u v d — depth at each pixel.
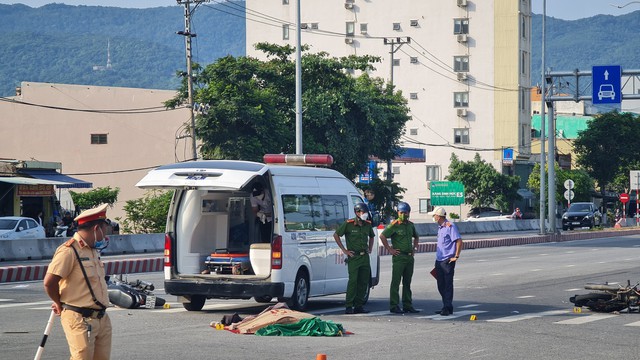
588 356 15.84
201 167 20.98
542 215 67.62
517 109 123.38
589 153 122.31
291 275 21.36
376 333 18.44
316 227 22.59
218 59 66.50
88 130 85.00
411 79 128.62
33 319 20.42
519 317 21.42
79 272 10.92
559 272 35.72
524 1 125.88
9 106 85.06
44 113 85.12
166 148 84.62
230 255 21.62
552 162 67.19
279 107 68.94
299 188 22.12
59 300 10.93
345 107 69.62
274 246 21.00
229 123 62.75
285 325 18.20
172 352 15.84
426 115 127.50
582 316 21.69
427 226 74.81
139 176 84.81
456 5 126.06
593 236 72.69
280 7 135.75
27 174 66.31
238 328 18.44
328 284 22.95
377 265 24.64
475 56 125.19
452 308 21.92
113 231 52.88
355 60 73.06
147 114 84.81
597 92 62.34
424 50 127.88
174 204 21.84
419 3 128.38
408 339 17.62
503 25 123.88
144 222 61.34
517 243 61.84
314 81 71.38
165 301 23.42
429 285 29.84
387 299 25.62
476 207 111.81
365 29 131.50
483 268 38.03
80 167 85.00
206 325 19.42
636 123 121.94
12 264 39.41
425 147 127.25
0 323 19.72
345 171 71.06
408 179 127.88
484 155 124.25
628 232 79.94
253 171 20.88
